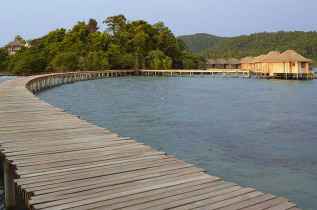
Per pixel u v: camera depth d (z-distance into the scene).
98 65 74.00
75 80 55.50
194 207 4.80
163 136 14.48
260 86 42.84
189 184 5.70
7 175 7.60
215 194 5.29
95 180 5.84
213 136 14.48
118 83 49.25
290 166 10.47
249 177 9.51
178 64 90.88
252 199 5.12
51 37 87.56
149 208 4.74
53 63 73.19
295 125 16.78
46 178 5.88
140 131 15.47
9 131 9.80
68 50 76.88
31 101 17.14
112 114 20.25
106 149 7.91
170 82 51.66
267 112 21.05
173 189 5.46
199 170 6.46
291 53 55.31
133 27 87.31
